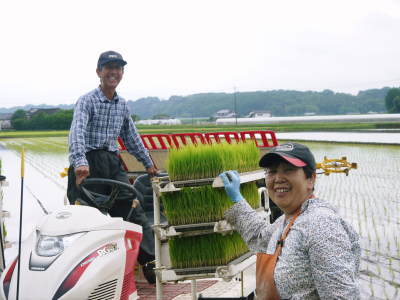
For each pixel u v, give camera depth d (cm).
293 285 251
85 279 333
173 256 406
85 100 497
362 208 1066
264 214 474
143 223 492
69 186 480
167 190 397
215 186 390
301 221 255
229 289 479
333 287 238
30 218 1000
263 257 269
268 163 275
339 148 2872
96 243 352
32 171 2111
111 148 510
